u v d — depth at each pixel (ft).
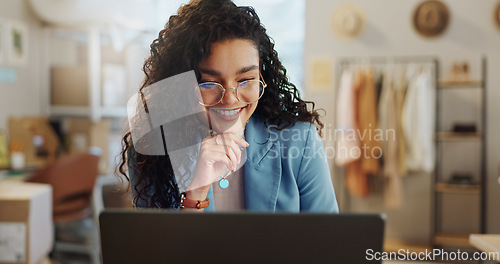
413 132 12.60
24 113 15.84
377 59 13.61
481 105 13.32
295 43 13.08
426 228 12.94
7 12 14.93
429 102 12.79
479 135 12.71
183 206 3.73
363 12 13.67
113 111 15.79
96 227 12.03
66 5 14.79
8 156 13.21
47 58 16.75
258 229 2.50
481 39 13.26
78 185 11.70
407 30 13.58
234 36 3.61
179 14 3.73
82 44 16.62
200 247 2.52
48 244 9.11
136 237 2.53
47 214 9.05
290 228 2.48
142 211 2.53
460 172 13.35
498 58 13.20
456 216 13.29
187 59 3.64
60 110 16.43
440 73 13.48
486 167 13.23
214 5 3.64
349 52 13.61
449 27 13.42
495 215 13.14
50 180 11.31
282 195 3.76
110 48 15.80
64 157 11.51
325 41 13.55
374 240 2.45
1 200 8.09
